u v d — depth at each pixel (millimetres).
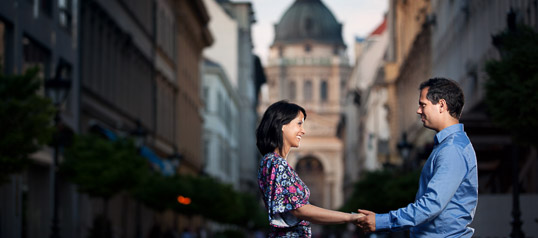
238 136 96875
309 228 5246
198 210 38000
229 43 88375
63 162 23844
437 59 42562
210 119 71250
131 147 25078
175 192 34438
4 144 14805
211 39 69188
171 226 51531
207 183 39312
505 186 22844
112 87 35219
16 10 22203
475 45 30922
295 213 5055
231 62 88438
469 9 32156
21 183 23281
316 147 178125
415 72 50844
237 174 93500
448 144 4961
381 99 67000
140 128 29250
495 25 26938
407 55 52719
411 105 51844
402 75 57344
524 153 22547
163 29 49594
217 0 98500
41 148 15992
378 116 70438
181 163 54750
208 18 65000
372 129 77688
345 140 141000
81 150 23969
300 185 5102
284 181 5078
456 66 35938
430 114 5152
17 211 22781
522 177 22656
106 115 33031
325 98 185500
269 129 5305
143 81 42688
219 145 73562
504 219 13375
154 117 44938
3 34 21547
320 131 178875
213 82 71625
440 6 41438
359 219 4918
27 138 15211
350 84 124500
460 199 4918
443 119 5129
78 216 29328
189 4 58281
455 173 4832
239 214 50375
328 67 184875
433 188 4816
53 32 25922
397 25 61719
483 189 22719
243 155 99875
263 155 5352
